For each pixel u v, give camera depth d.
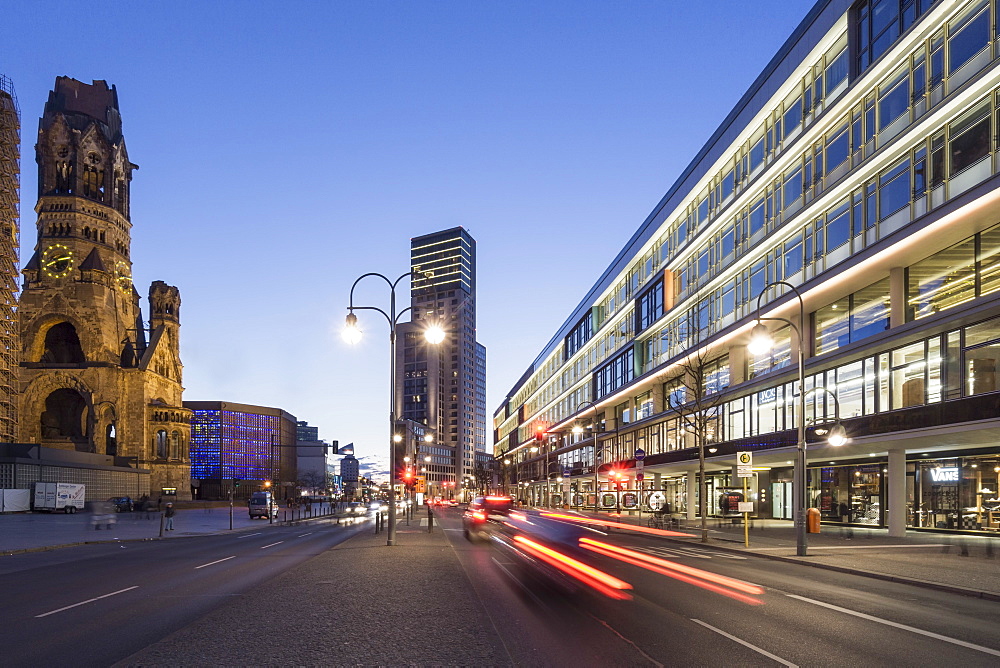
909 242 28.47
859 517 37.75
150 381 106.25
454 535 33.81
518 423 143.62
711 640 9.66
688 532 35.47
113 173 111.62
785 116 38.78
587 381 86.00
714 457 47.97
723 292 47.19
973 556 22.14
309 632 9.72
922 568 18.70
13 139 79.88
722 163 47.03
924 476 33.41
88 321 103.50
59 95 111.06
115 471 88.38
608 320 75.50
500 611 11.85
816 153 35.91
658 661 8.45
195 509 99.69
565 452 100.75
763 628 10.58
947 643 9.71
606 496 67.50
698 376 43.84
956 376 28.05
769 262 40.78
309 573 16.91
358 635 9.53
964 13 25.70
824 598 13.86
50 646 9.22
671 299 56.88
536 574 17.48
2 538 33.47
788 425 40.75
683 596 13.93
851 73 32.44
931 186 27.39
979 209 24.94
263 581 15.91
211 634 9.60
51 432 101.88
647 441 65.88
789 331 40.38
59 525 46.53
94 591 14.67
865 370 33.97
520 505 113.69
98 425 99.88
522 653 8.76
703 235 49.66
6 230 78.75
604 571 18.48
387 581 15.34
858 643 9.62
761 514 48.34
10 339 81.12
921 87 28.00
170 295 118.00
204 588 14.99
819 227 35.56
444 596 13.08
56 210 105.69
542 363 118.25
